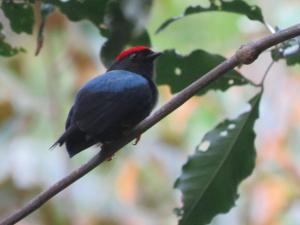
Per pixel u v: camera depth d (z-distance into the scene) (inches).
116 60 345.1
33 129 549.3
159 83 343.6
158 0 633.0
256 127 547.8
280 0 583.2
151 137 567.2
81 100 307.1
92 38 550.3
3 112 540.4
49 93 555.5
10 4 343.6
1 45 353.4
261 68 552.1
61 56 553.6
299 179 531.5
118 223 539.5
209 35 625.0
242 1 319.6
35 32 559.8
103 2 333.4
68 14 339.9
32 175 531.8
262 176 532.4
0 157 533.3
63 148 542.0
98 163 292.0
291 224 518.6
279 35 272.4
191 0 638.5
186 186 330.0
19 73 558.3
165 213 551.2
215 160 328.5
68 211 525.3
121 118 304.3
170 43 634.8
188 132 564.7
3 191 520.7
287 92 550.6
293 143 544.1
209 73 277.6
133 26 338.0
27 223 507.2
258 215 521.3
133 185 556.1
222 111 560.7
